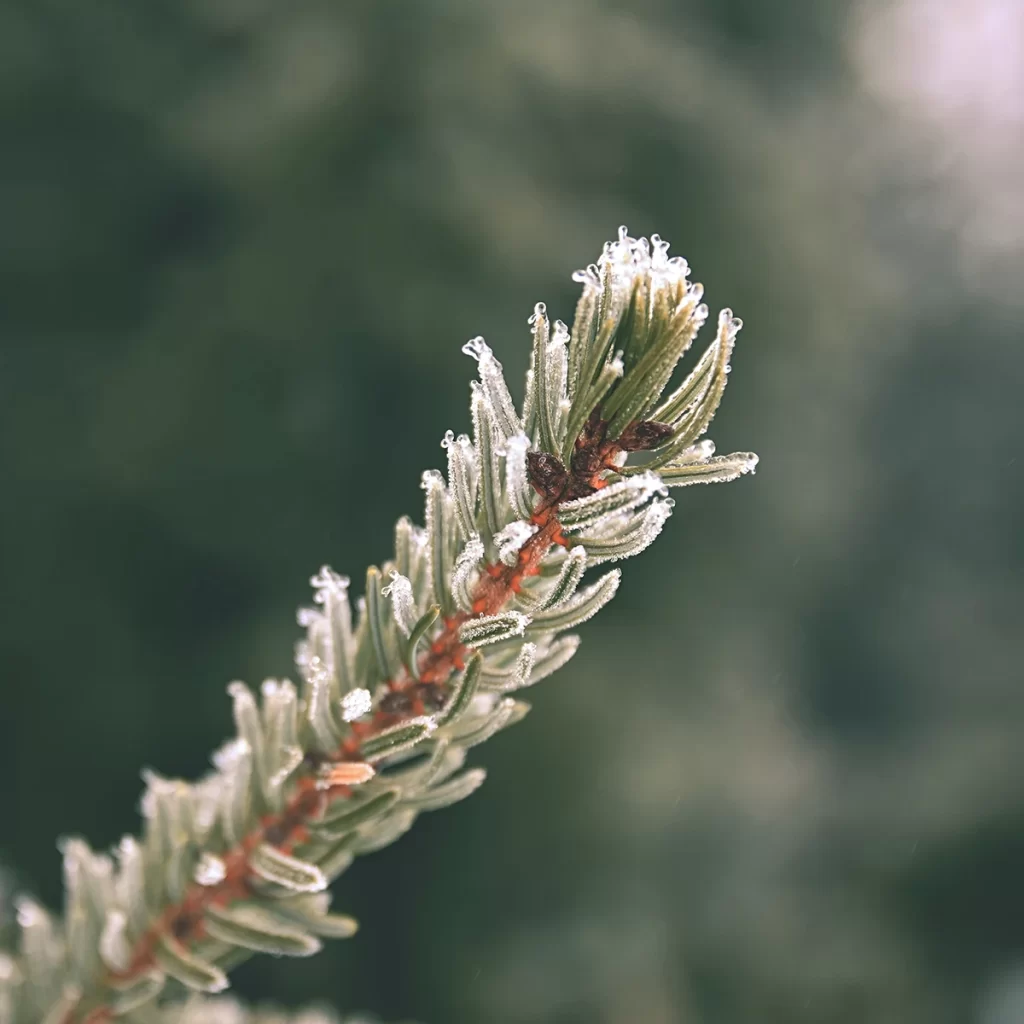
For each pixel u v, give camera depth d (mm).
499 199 3434
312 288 3346
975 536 5945
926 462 5961
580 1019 2926
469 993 2945
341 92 3486
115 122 3502
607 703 3256
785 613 4457
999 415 5984
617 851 3117
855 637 5602
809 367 4180
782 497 4078
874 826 3648
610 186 3777
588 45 3852
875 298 4559
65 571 3223
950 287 6152
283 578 3291
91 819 3162
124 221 3543
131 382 3346
